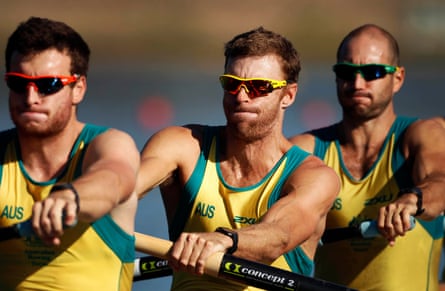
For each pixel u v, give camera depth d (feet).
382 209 81.25
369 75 93.30
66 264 69.51
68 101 68.80
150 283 128.16
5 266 70.59
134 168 68.95
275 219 73.72
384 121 93.81
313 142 95.61
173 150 80.12
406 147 92.58
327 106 311.88
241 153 79.30
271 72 77.97
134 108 299.79
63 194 57.11
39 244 69.46
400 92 352.49
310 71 426.92
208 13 523.70
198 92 345.51
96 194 60.75
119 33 493.36
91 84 360.28
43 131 68.33
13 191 70.90
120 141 69.05
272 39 78.69
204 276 78.69
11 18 490.90
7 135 72.49
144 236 73.92
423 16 538.88
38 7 505.25
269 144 79.15
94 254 69.67
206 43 491.72
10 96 68.44
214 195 79.77
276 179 79.25
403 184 92.02
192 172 80.23
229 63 78.69
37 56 67.31
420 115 297.12
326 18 531.09
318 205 76.79
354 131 93.71
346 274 92.99
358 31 96.32
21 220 70.59
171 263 69.15
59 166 70.33
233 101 77.82
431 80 402.72
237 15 529.04
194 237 68.64
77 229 69.00
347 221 92.99
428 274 93.35
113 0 523.70
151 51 477.36
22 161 71.00
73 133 70.44
